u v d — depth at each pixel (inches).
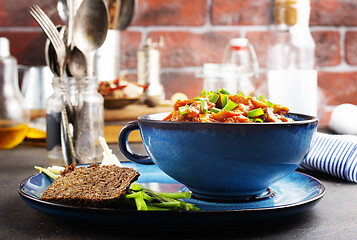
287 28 53.8
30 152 45.4
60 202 26.9
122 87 49.9
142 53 57.7
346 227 26.7
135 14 63.5
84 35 38.5
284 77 52.0
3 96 47.0
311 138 28.4
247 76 55.0
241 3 63.7
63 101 38.9
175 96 57.7
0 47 48.2
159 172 33.1
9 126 46.7
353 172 33.7
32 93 52.5
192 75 64.4
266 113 28.7
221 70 53.4
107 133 48.4
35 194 28.9
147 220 25.2
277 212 25.7
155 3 63.5
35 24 62.3
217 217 25.2
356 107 49.4
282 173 28.3
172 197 28.5
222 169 27.7
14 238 25.9
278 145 27.4
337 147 34.7
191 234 25.9
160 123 28.0
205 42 64.1
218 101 29.4
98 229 26.5
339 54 64.6
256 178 28.0
